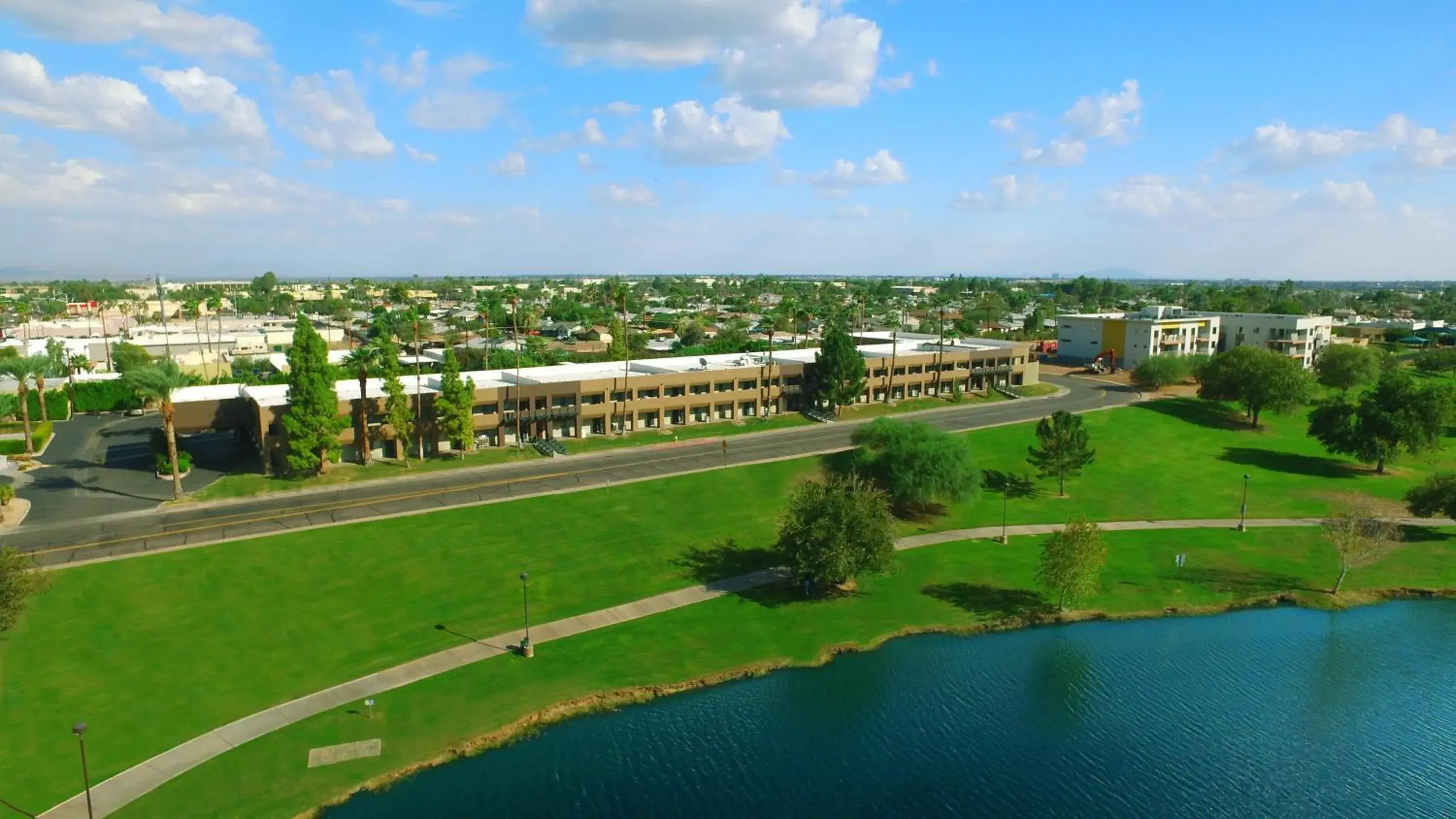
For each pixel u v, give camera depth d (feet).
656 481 285.64
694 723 164.14
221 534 227.20
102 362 549.95
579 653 185.68
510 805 138.21
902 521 276.00
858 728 163.73
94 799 133.90
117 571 203.41
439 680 173.06
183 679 168.04
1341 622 212.23
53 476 286.66
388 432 302.04
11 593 164.76
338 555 219.61
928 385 457.27
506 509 254.06
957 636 202.80
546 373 392.06
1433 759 155.84
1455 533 272.10
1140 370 492.54
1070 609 216.54
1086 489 311.06
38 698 158.71
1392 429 327.88
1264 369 397.80
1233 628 209.36
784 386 411.13
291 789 138.92
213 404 298.15
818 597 218.59
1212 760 155.74
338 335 643.04
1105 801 142.31
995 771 151.12
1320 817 139.74
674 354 533.14
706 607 209.97
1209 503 302.45
